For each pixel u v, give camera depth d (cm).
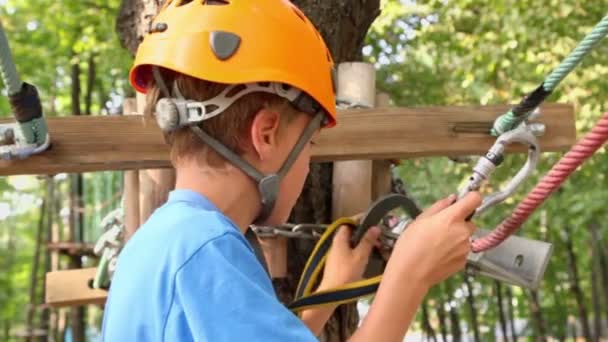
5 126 210
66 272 325
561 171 162
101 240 283
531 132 205
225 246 140
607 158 805
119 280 149
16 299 1464
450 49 812
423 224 158
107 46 855
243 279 137
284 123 157
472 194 160
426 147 231
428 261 154
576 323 1391
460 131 232
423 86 810
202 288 135
